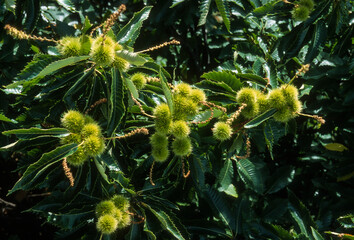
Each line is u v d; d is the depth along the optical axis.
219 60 2.21
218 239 1.85
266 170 2.01
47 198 1.53
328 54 1.94
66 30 1.86
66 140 1.45
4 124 1.75
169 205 1.64
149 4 2.05
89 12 2.02
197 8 2.02
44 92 1.50
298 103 1.58
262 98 1.60
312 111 1.99
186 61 2.26
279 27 2.02
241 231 1.82
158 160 1.55
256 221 1.85
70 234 1.59
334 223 1.95
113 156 1.58
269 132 1.66
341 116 1.95
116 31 1.71
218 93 1.66
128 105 1.56
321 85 1.93
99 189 1.55
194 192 1.83
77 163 1.45
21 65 1.82
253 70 1.77
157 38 2.14
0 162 2.18
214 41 2.20
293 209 1.88
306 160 2.16
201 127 1.65
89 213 1.57
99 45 1.45
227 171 1.74
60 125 1.54
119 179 1.56
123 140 1.60
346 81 1.89
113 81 1.49
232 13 2.00
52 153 1.41
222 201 1.84
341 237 1.73
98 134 1.47
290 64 1.92
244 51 1.93
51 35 1.96
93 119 1.53
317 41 1.79
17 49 1.80
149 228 1.59
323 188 2.04
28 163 1.50
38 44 1.85
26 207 2.23
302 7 1.74
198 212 1.84
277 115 1.59
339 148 2.01
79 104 1.60
